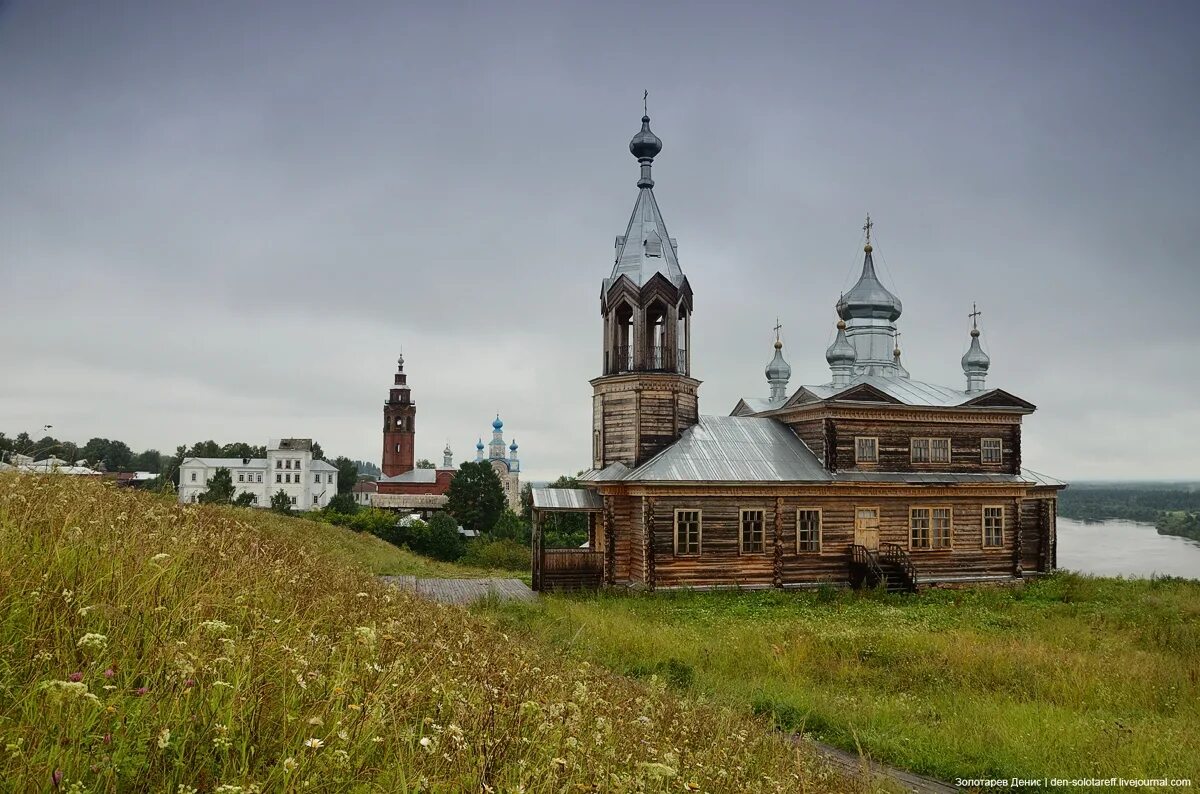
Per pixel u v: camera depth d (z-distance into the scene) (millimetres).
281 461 137750
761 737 12859
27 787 4492
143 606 7141
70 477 12781
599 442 41031
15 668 5891
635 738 8977
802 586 38844
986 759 14195
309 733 5953
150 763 5027
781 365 52156
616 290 40125
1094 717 17328
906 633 26312
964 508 42719
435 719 7332
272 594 9727
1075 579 41625
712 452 39531
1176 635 27312
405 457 140125
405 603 13320
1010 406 44281
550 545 66500
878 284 51594
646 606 32250
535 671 10336
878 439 41844
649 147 42250
